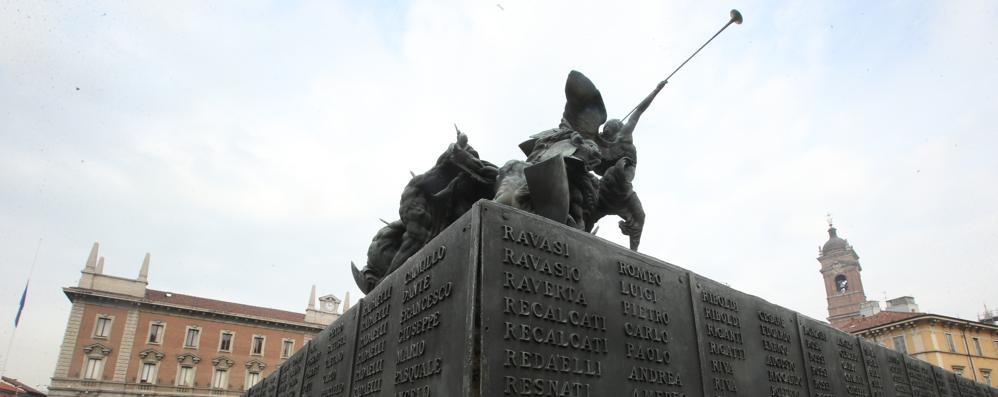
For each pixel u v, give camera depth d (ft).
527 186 17.38
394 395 13.14
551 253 12.57
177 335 167.22
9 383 196.75
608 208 23.31
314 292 194.08
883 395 23.35
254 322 178.91
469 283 11.06
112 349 157.17
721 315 16.48
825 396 19.47
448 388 10.75
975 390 34.22
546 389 11.07
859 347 23.11
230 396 167.84
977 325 130.11
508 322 11.09
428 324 12.32
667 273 15.34
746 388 16.15
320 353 20.71
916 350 128.16
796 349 19.12
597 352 12.39
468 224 11.93
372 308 16.22
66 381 149.28
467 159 20.70
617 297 13.57
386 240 24.00
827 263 267.39
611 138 24.17
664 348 14.06
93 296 158.51
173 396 160.56
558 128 22.97
